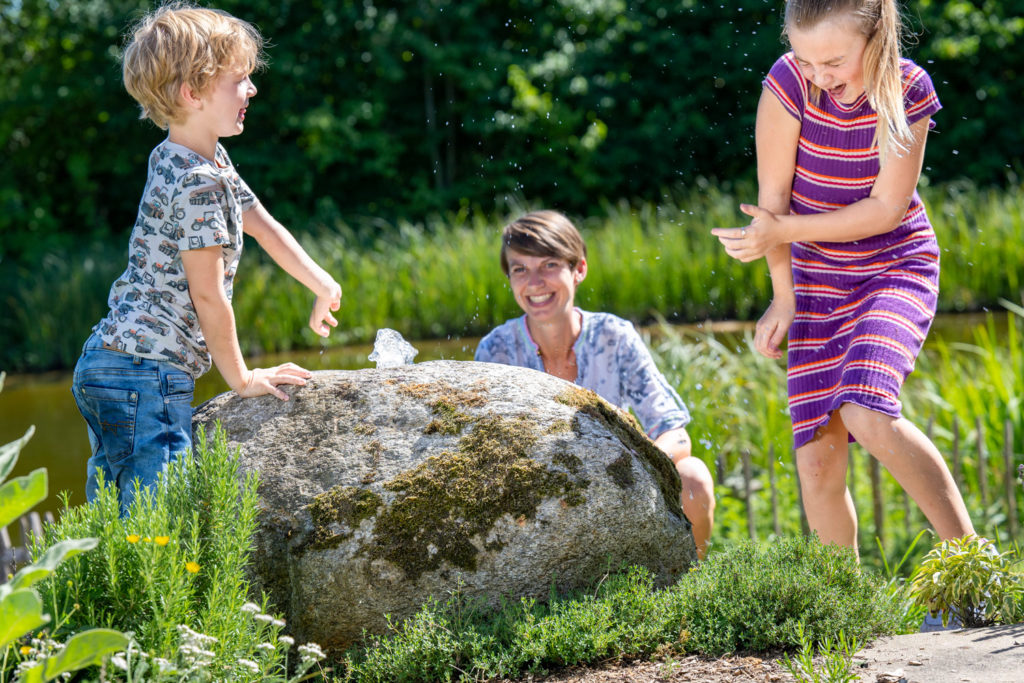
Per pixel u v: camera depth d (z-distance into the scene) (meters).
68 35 18.69
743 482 5.73
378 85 18.70
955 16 17.75
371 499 2.53
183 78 2.81
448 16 18.25
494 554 2.50
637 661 2.34
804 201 3.14
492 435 2.64
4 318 13.61
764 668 2.24
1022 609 2.56
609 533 2.56
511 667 2.30
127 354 2.81
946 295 12.23
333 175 19.02
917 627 2.71
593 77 18.31
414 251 13.54
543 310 3.48
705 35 18.53
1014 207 12.92
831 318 3.13
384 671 2.32
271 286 12.82
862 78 2.78
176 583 2.13
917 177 2.96
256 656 2.27
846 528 3.26
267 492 2.57
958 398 6.13
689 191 17.12
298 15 18.92
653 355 6.36
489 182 18.08
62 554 1.78
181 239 2.78
